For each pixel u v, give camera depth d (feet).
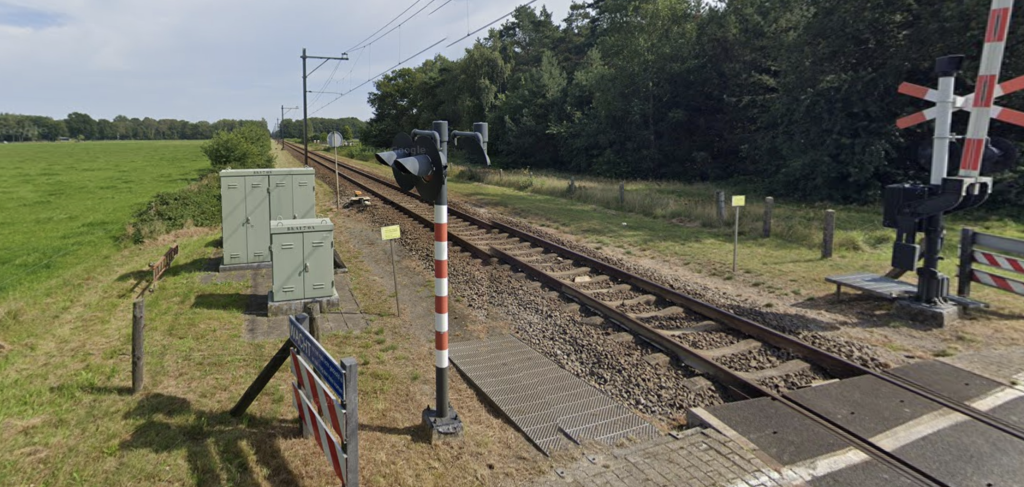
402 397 20.20
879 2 64.85
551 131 133.49
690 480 14.79
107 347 25.03
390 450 16.72
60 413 18.90
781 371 21.97
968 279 29.89
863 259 39.32
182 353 23.77
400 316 29.07
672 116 106.83
